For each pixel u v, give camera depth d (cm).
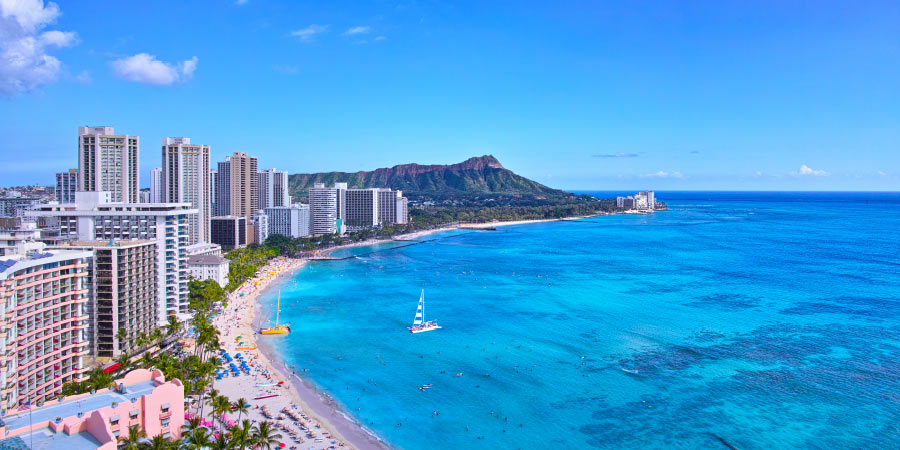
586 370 19975
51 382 15612
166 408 12412
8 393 13862
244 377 19188
